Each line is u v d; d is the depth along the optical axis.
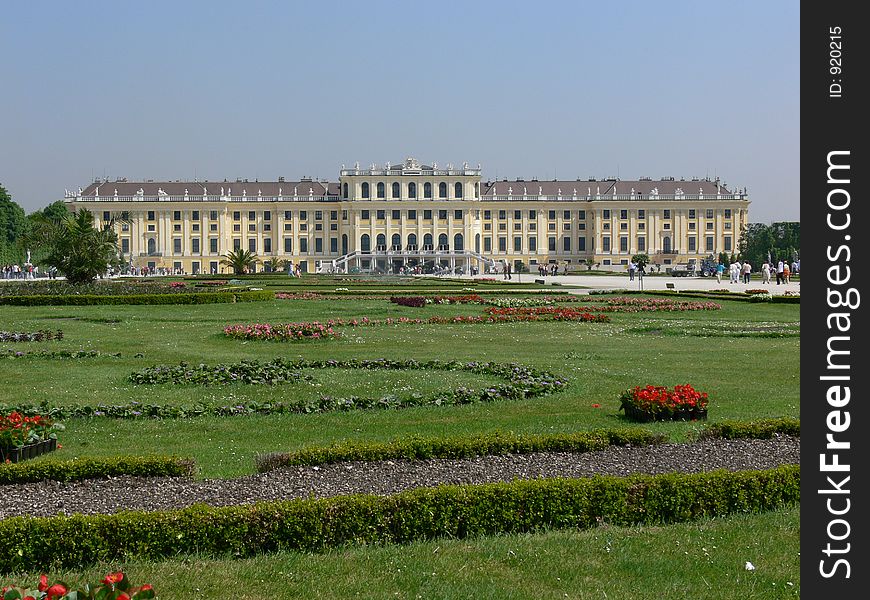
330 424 21.88
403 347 37.72
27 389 26.38
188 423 22.02
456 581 11.94
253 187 194.88
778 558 12.80
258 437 20.53
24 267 144.25
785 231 180.12
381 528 13.26
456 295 70.69
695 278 129.88
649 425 21.52
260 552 12.81
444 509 13.50
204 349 36.56
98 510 14.05
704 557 12.80
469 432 20.88
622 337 42.09
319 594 11.52
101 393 25.78
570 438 18.06
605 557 12.74
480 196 190.50
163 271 169.50
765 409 23.61
